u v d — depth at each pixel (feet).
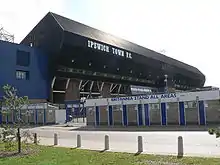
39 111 151.84
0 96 151.74
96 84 222.48
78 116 156.87
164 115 107.96
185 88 348.79
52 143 64.49
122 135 76.48
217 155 40.63
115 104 120.16
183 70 323.78
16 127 51.37
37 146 58.34
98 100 125.29
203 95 100.37
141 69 250.98
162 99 108.58
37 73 178.29
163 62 278.67
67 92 197.16
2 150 52.95
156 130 89.25
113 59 211.41
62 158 43.04
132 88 261.44
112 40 224.33
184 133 75.56
